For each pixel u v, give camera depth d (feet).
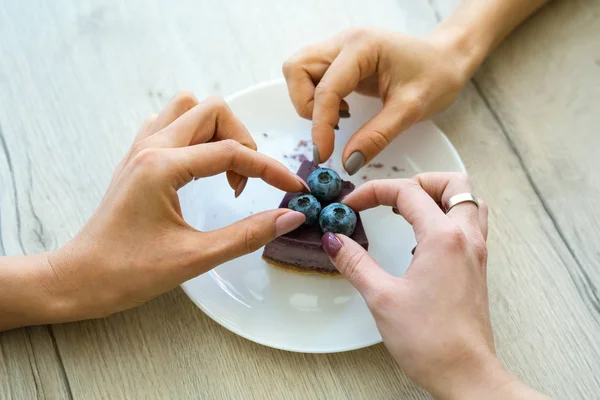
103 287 1.29
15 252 1.45
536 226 1.46
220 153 1.28
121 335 1.38
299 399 1.33
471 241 1.24
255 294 1.39
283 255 1.40
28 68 1.64
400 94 1.44
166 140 1.31
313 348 1.32
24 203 1.50
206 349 1.37
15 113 1.59
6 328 1.35
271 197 1.49
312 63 1.47
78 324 1.38
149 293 1.30
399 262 1.42
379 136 1.41
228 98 1.54
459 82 1.49
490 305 1.40
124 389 1.34
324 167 1.50
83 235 1.31
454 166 1.46
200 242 1.27
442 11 1.69
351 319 1.36
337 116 1.43
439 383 1.19
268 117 1.55
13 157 1.55
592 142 1.53
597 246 1.44
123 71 1.64
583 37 1.63
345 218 1.33
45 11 1.71
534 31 1.65
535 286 1.42
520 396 1.16
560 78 1.60
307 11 1.70
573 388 1.34
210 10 1.70
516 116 1.57
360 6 1.70
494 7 1.55
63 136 1.57
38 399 1.33
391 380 1.35
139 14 1.70
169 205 1.27
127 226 1.27
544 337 1.38
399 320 1.20
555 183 1.50
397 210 1.38
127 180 1.26
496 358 1.20
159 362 1.36
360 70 1.43
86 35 1.68
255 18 1.69
